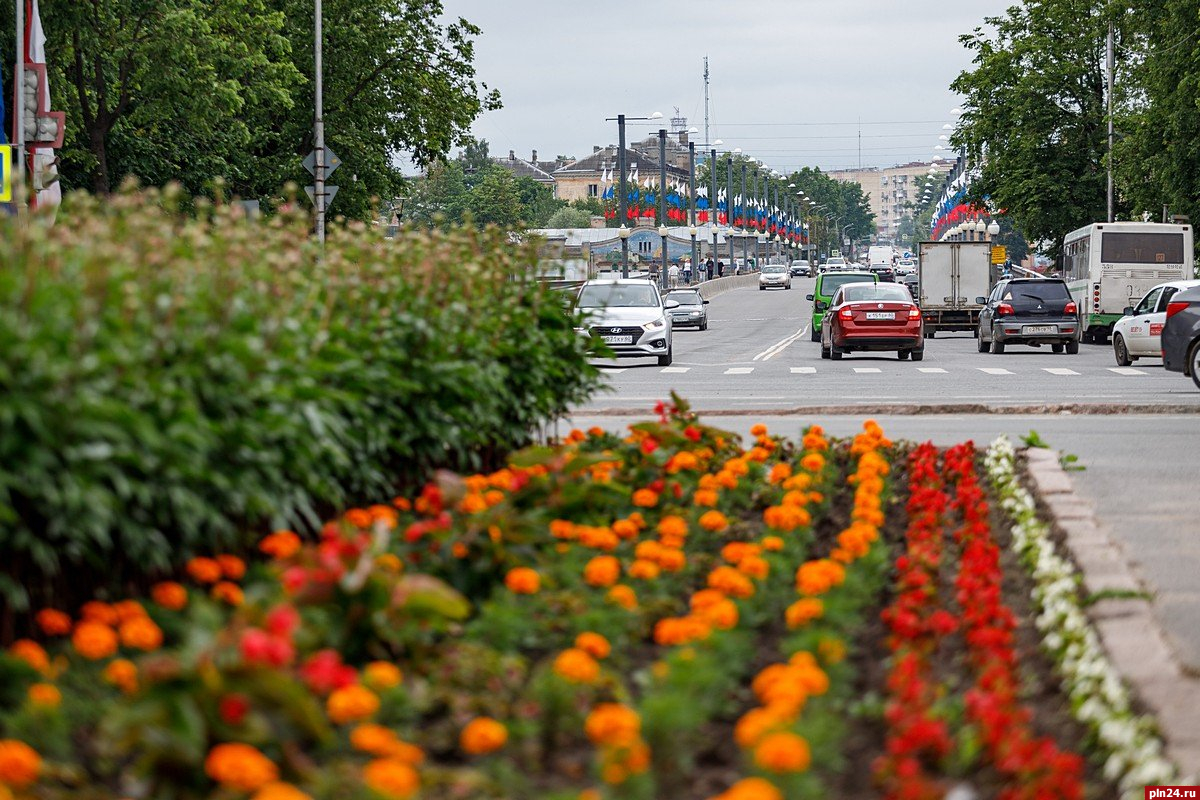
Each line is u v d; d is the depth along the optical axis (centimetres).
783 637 1002
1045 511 1666
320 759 744
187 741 665
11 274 873
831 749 751
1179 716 919
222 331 988
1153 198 8462
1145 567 1503
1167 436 2752
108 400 852
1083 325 8050
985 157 11588
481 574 1041
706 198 19962
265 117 8312
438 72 8844
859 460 1753
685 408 1769
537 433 1798
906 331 5759
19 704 777
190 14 6344
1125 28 8319
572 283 1995
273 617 701
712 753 778
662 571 1121
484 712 802
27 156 4841
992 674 860
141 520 893
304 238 1409
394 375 1270
